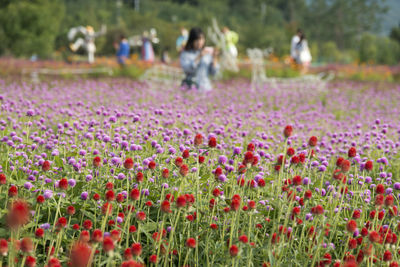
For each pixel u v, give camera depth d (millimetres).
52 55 37344
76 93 11523
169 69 19141
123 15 82875
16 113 6773
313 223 3684
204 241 3506
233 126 7449
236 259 3113
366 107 12641
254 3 109812
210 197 4008
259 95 13844
